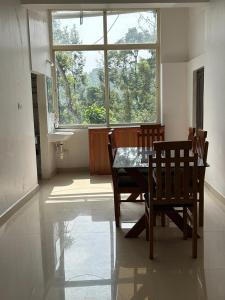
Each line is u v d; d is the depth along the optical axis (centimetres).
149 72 693
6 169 407
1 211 389
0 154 387
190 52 648
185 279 262
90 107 696
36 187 538
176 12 659
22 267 288
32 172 523
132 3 475
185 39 666
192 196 291
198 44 582
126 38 680
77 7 492
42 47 600
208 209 423
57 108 692
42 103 604
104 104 695
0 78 393
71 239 345
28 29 519
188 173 284
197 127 620
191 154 324
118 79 691
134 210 433
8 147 415
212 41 479
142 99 699
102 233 359
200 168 342
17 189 447
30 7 494
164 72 670
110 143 368
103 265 288
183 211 337
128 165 331
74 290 251
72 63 681
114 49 680
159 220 393
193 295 241
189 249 315
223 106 434
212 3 473
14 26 453
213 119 480
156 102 701
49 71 645
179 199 289
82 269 282
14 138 439
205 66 521
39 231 369
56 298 242
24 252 318
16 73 456
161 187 288
